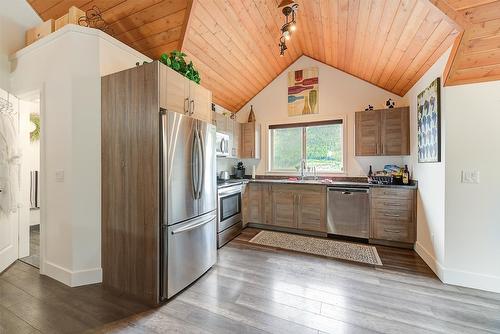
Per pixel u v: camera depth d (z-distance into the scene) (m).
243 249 3.22
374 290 2.15
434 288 2.19
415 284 2.26
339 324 1.69
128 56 2.60
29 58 2.56
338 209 3.64
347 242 3.50
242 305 1.93
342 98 4.28
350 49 3.39
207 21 2.70
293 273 2.50
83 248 2.25
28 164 2.97
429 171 2.72
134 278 2.07
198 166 2.35
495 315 1.78
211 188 2.62
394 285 2.24
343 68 4.17
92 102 2.27
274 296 2.06
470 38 1.88
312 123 4.49
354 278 2.38
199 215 2.39
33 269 2.58
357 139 3.83
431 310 1.85
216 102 4.49
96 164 2.29
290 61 4.52
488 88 2.14
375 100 4.07
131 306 1.92
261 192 4.20
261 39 3.47
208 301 1.99
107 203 2.24
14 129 2.66
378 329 1.63
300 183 3.89
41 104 2.43
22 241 2.88
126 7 2.48
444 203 2.30
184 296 2.07
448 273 2.28
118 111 2.17
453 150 2.26
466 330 1.62
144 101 2.03
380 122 3.67
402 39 2.52
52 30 2.51
